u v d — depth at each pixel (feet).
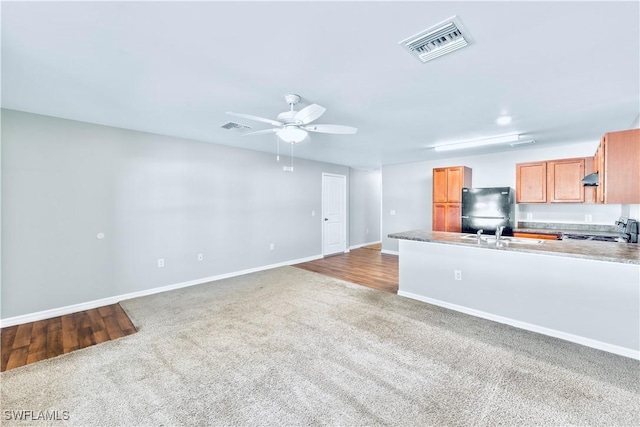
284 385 6.61
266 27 5.17
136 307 11.49
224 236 15.80
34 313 10.32
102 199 11.76
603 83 7.51
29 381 6.79
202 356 7.85
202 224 14.90
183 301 12.14
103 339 8.87
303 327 9.58
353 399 6.13
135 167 12.61
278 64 6.55
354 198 25.35
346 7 4.61
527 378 6.76
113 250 12.07
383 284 14.51
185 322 10.05
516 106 9.25
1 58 6.29
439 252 11.44
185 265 14.28
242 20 4.96
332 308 11.25
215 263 15.44
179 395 6.31
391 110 9.65
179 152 13.97
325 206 22.00
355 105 9.18
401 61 6.39
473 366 7.27
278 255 18.63
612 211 14.29
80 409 5.89
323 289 13.70
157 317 10.51
